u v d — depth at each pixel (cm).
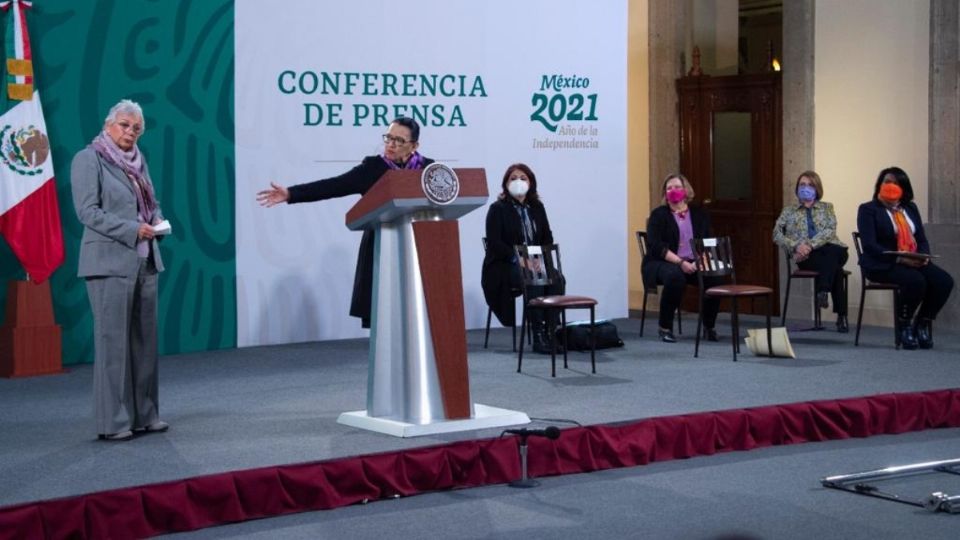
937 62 998
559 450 561
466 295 1006
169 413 655
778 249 1133
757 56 1302
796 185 994
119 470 516
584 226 1052
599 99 1052
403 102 966
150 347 597
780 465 577
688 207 952
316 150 931
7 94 796
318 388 733
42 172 800
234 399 697
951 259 1001
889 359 832
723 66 1217
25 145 794
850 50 1062
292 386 742
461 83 990
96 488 482
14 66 793
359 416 601
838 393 690
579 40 1040
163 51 872
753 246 1151
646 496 517
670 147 1191
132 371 595
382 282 593
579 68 1041
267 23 909
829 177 1084
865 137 1056
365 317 786
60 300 841
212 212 896
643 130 1213
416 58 969
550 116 1030
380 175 652
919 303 895
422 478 527
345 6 938
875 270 886
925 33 1011
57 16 830
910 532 454
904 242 892
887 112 1040
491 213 880
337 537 460
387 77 958
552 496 520
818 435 634
